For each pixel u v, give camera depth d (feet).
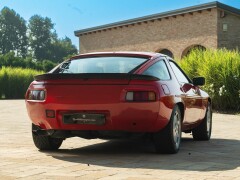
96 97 16.62
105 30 122.21
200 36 92.02
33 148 20.02
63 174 13.50
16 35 418.51
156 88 16.71
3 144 21.47
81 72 18.20
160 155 17.87
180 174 13.57
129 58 18.63
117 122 16.61
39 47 430.20
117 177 13.00
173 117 17.83
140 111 16.47
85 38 131.85
